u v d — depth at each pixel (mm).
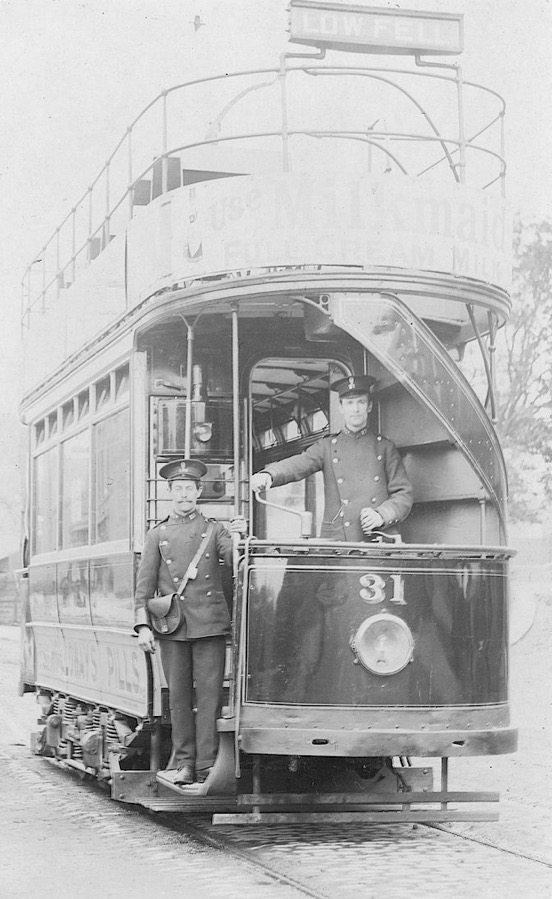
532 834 7961
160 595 7805
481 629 7562
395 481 8172
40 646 12070
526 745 12547
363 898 6051
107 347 9180
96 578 9391
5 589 44500
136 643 8203
